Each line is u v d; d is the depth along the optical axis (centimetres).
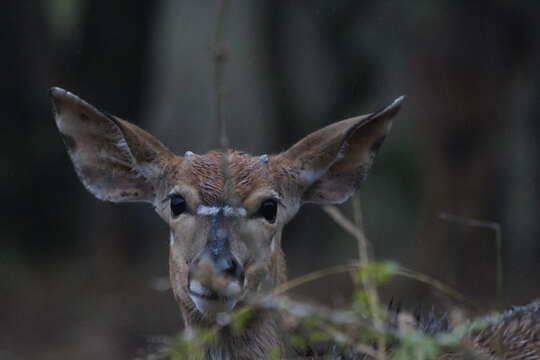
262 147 2192
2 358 1516
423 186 1650
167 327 1655
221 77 709
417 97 1645
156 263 1931
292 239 2144
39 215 1942
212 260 682
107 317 1683
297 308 607
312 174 790
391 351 734
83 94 1884
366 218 2044
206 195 721
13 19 1856
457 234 1578
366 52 1984
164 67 2427
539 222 1928
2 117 1884
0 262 1830
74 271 1855
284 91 2111
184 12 2550
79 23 1878
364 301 666
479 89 1609
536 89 1677
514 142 1838
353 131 791
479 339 794
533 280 1773
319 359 752
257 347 745
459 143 1620
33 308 1703
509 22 1595
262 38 2119
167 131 2420
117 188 811
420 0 1641
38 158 1923
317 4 1986
